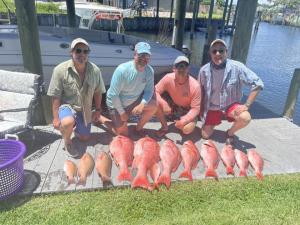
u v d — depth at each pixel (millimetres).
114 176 3227
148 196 2963
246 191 3162
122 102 3814
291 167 3693
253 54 17156
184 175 3236
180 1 9859
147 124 4539
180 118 4191
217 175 3406
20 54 5414
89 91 3502
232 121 4055
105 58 5961
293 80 5184
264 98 8797
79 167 3168
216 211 2828
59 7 22750
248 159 3637
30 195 2877
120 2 28422
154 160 3283
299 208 2947
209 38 8703
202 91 3992
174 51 6977
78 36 6859
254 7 5016
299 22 46156
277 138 4445
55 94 3416
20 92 3668
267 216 2789
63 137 3547
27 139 3836
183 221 2645
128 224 2598
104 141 3898
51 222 2566
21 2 3752
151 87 3807
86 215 2670
